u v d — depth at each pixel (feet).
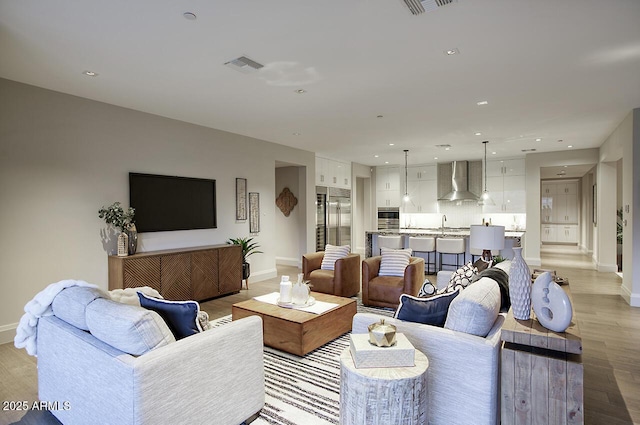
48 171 12.70
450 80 11.95
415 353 6.39
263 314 11.13
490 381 6.10
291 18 8.04
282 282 12.12
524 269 6.87
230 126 18.43
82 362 6.34
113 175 14.55
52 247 12.79
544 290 6.37
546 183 43.73
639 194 15.78
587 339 12.16
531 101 14.26
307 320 10.50
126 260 13.71
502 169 28.81
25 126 12.13
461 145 23.86
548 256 32.63
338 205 30.45
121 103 14.39
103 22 8.15
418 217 33.53
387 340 6.00
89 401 6.22
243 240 19.72
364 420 5.57
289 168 27.35
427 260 24.13
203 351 6.38
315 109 15.29
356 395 5.65
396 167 33.94
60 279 12.96
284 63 10.52
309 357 10.53
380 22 8.24
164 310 7.10
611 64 10.68
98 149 14.07
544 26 8.45
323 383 9.02
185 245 17.52
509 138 21.61
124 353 5.87
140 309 6.16
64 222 13.10
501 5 7.56
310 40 9.12
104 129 14.26
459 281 9.50
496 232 11.85
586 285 20.40
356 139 21.84
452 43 9.32
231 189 19.95
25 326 7.64
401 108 15.15
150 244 15.97
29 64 10.51
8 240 11.78
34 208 12.36
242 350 7.16
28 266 12.22
